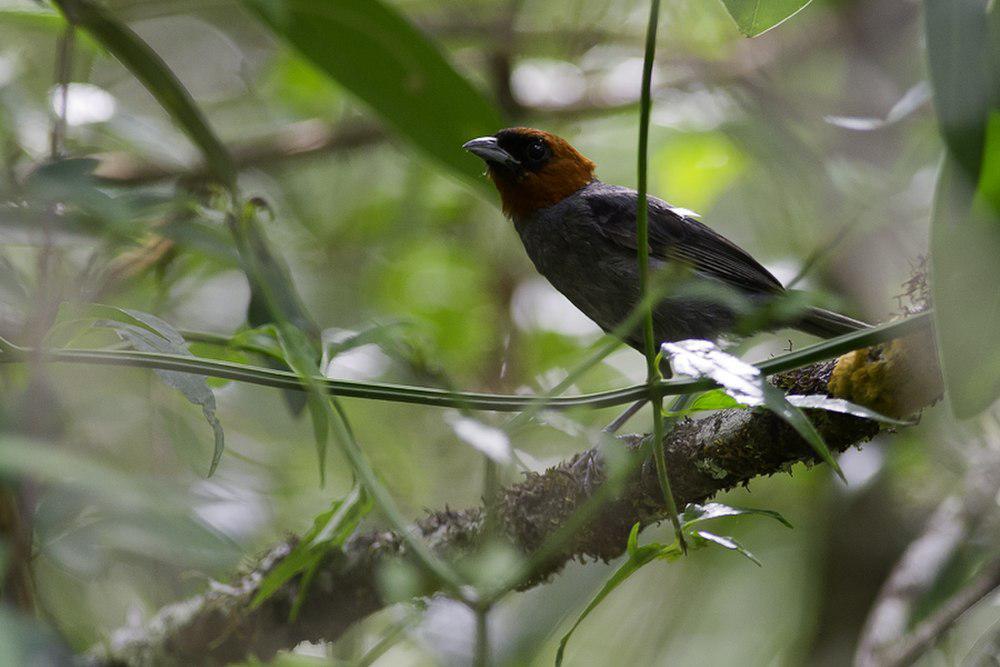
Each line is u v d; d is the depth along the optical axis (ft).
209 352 25.46
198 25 45.03
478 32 40.70
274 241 39.75
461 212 41.42
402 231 40.29
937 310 13.93
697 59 40.68
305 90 41.81
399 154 41.68
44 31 31.81
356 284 40.19
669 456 20.47
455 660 21.53
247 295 38.34
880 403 18.33
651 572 35.63
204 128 22.99
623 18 41.55
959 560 29.17
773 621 35.27
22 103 28.96
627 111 40.52
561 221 35.65
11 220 20.65
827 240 31.94
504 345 38.88
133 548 20.54
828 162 37.19
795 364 17.11
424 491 34.55
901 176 31.09
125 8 29.22
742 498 35.50
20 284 20.92
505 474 22.36
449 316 38.58
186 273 31.27
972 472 30.01
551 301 41.19
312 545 19.71
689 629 34.94
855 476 30.66
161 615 23.53
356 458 18.33
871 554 34.50
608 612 35.14
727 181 40.93
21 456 12.20
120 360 18.67
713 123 38.86
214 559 16.21
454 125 29.14
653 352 17.58
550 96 42.14
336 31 26.91
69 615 25.38
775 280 33.63
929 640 27.04
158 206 24.89
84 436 26.89
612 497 20.94
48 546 18.49
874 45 38.68
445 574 17.52
